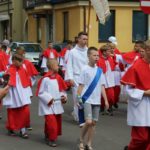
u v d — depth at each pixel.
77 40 11.66
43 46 40.09
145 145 7.28
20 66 10.73
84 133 9.14
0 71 14.45
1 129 11.62
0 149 9.41
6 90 5.65
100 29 33.59
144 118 7.11
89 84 8.97
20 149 9.42
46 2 37.12
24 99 10.64
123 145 9.70
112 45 13.89
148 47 7.03
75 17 33.75
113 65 13.77
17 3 49.06
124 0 33.72
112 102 13.66
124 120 12.79
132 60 13.57
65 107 15.34
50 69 9.94
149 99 7.13
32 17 43.00
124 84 7.18
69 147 9.59
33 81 12.41
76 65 11.55
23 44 32.94
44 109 9.75
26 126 10.75
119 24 34.00
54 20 37.50
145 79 7.10
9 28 50.75
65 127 11.74
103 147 9.52
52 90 9.81
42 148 9.51
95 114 9.12
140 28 34.53
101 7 14.39
